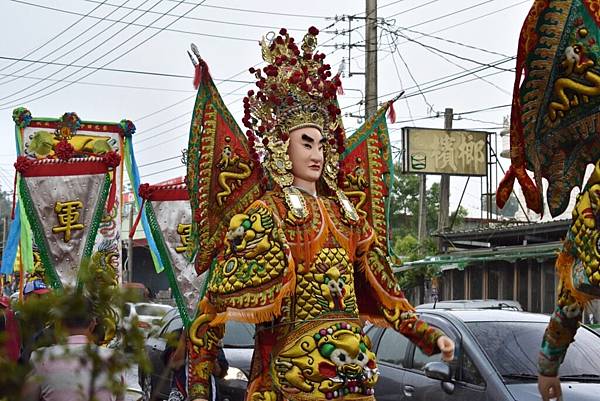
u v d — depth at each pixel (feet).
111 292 8.29
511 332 20.36
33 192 22.45
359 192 15.17
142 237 101.96
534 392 18.12
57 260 22.53
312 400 12.75
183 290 21.40
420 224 81.76
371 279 14.14
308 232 13.28
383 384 22.18
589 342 20.84
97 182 22.84
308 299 13.10
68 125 26.58
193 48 14.42
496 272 65.10
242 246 13.11
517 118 10.11
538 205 10.39
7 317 8.48
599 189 9.52
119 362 8.22
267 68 14.21
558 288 10.25
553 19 9.55
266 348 13.43
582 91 9.57
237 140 14.57
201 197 14.43
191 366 13.73
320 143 14.08
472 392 19.06
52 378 8.80
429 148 75.31
